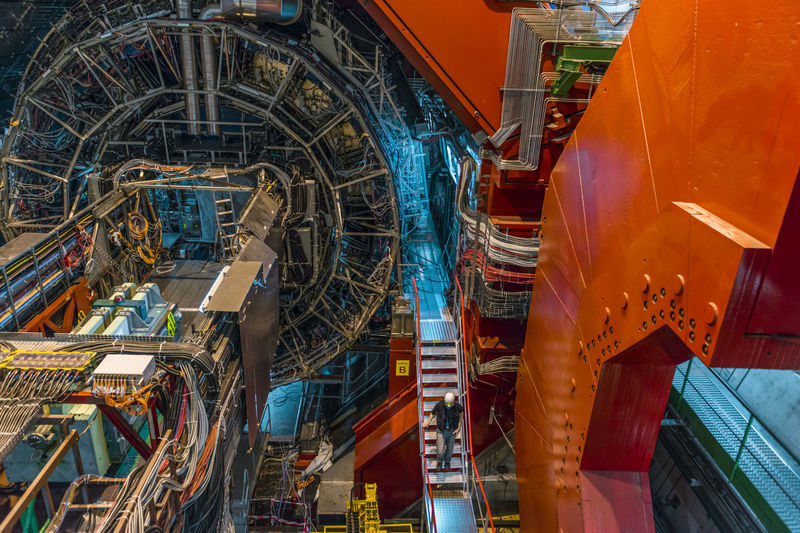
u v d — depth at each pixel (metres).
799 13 3.69
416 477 16.73
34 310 11.55
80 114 17.06
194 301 14.99
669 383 6.96
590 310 7.39
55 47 16.58
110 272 14.95
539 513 10.38
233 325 10.14
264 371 12.17
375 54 16.45
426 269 20.70
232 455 9.72
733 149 4.47
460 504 13.01
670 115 5.48
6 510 6.93
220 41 16.22
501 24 11.59
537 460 10.53
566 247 8.67
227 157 17.91
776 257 4.00
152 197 18.14
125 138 17.72
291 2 15.48
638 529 7.72
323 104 17.00
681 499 11.92
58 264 12.73
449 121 18.20
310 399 21.22
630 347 6.19
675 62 5.39
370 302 19.03
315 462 18.44
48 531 5.73
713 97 4.74
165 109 17.06
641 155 6.15
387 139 17.41
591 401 7.37
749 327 4.34
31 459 7.20
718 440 11.16
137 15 15.70
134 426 9.22
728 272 4.22
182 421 7.24
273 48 15.59
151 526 6.07
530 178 12.62
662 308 5.41
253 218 14.38
